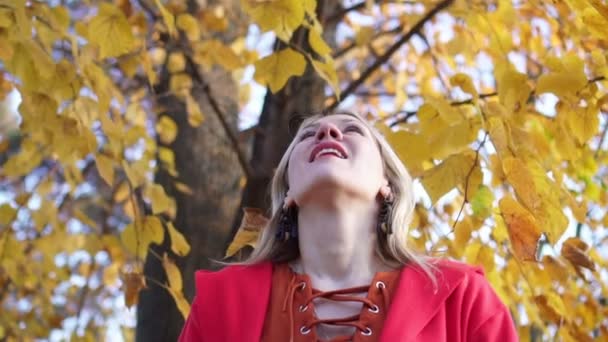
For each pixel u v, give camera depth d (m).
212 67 4.31
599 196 3.42
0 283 4.67
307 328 2.36
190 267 3.93
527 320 3.58
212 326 2.47
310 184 2.45
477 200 2.90
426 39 3.89
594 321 3.50
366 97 5.59
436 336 2.35
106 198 5.80
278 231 2.61
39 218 3.89
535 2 3.29
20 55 2.94
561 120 2.88
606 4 2.66
